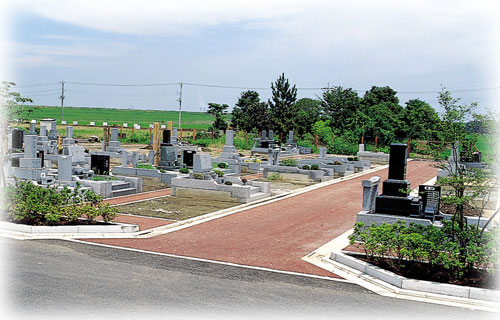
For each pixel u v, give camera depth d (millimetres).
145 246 16078
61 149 44250
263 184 27938
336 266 14438
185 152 35906
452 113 14602
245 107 85688
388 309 11055
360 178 37969
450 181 13969
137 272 13055
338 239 18062
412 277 12953
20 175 25125
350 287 12602
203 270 13617
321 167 38562
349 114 72938
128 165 39188
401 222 15156
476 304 11477
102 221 18906
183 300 11055
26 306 10211
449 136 14805
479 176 14000
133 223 19422
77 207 18453
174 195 26797
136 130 92750
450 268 13195
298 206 25156
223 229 19312
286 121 74812
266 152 56719
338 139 66625
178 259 14680
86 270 12945
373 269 13312
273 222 21016
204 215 21828
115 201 24422
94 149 54469
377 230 14469
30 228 16516
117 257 14492
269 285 12500
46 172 27578
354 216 22781
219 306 10797
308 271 13945
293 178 35906
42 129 50156
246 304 11008
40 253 14344
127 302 10734
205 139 71500
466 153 15203
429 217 18703
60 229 16828
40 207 17609
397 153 19031
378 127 68250
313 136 75062
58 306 10297
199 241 17172
